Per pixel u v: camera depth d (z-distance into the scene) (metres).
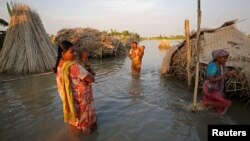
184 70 9.30
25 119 5.65
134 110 6.16
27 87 8.86
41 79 10.32
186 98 7.19
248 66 6.76
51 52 12.96
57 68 4.72
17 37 12.27
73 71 4.50
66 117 4.69
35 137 4.73
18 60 11.92
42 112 6.09
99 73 11.87
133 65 11.59
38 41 12.56
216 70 5.61
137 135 4.74
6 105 6.72
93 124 4.90
